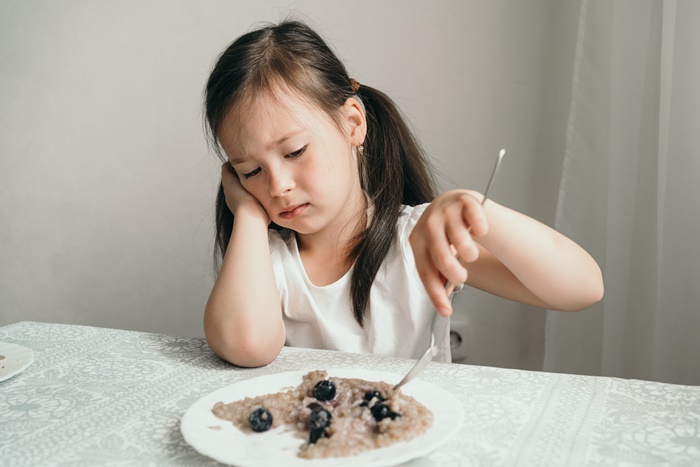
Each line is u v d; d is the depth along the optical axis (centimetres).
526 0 148
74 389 68
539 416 57
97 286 195
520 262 78
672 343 124
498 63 152
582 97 135
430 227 58
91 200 192
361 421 51
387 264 106
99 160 189
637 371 131
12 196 198
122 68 183
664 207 122
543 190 153
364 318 107
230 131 93
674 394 61
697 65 116
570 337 142
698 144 118
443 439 48
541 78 150
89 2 184
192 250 185
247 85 91
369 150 111
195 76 178
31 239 198
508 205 156
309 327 111
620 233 129
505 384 65
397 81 160
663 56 120
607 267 131
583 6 133
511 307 160
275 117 90
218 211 116
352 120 103
